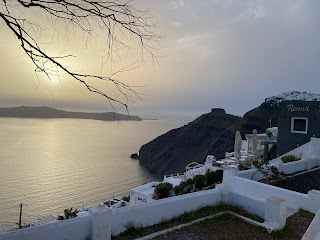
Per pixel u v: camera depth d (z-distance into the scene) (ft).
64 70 7.96
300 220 26.58
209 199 29.48
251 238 22.77
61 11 7.89
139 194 60.23
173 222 25.58
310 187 35.99
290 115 61.26
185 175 66.18
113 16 8.23
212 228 24.45
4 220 123.03
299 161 44.37
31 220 124.36
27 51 7.69
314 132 57.36
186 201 27.37
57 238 18.61
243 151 86.79
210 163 62.69
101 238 20.15
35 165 274.16
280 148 62.90
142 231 23.17
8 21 7.46
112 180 234.58
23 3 7.43
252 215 27.32
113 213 22.07
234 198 29.81
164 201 25.68
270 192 32.45
